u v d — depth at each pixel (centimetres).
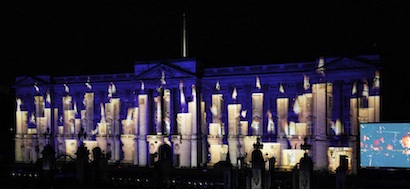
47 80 12719
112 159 11994
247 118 10862
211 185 7906
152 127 11531
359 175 9169
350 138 9775
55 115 12750
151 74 11419
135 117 11631
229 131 10975
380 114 9550
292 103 10506
